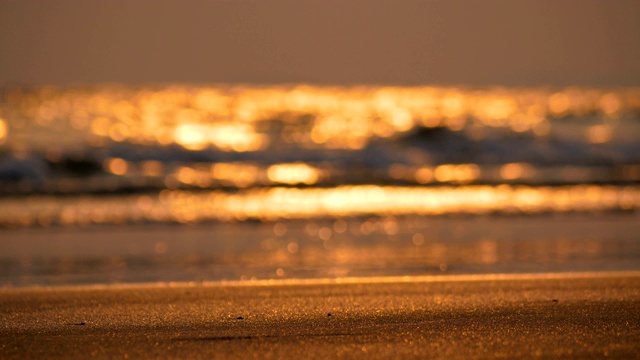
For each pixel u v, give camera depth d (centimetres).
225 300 2145
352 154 6203
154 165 5647
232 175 5406
